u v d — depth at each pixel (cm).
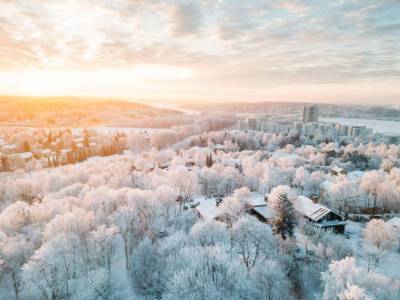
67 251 4781
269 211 6794
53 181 9875
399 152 15675
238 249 4869
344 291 3303
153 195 7225
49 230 5281
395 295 3578
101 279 4331
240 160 14288
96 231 5316
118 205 7000
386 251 5531
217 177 10569
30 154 16475
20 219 6247
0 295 4397
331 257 4975
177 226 6412
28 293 4341
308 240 5700
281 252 4953
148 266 4716
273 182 9875
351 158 15350
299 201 7025
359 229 6981
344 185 8275
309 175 10806
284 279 4347
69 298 4272
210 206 7131
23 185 9206
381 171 10775
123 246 5688
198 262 4194
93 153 18100
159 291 4447
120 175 10019
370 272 3803
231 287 3972
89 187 8844
